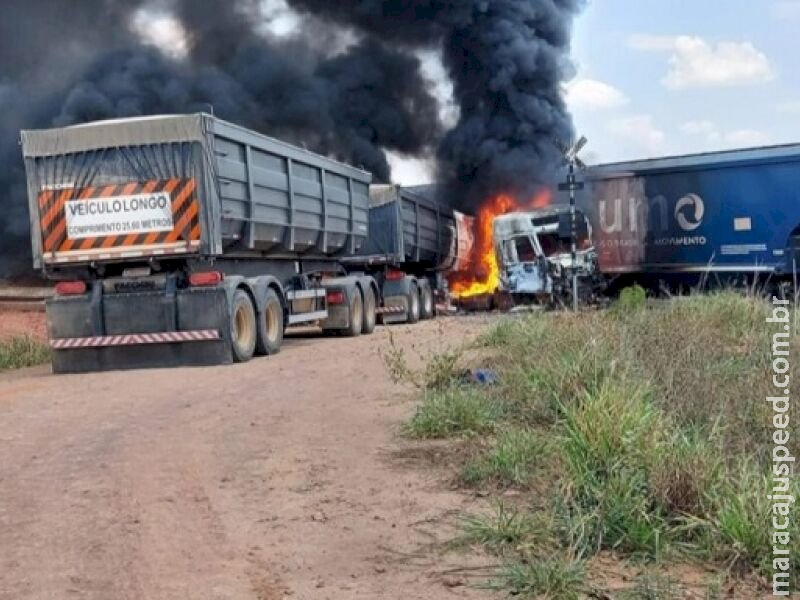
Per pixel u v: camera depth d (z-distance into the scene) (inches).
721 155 930.7
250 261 719.7
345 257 925.8
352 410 407.8
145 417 422.6
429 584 211.5
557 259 1018.1
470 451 311.4
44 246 621.3
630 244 992.2
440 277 1234.0
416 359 565.9
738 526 215.0
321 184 812.6
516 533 231.3
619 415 271.7
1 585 218.5
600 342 371.6
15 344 757.9
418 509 262.7
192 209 607.2
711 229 940.0
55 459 343.0
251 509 271.4
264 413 417.1
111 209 613.6
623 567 215.3
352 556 230.7
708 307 520.7
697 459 242.2
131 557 234.2
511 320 595.2
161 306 620.7
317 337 849.5
